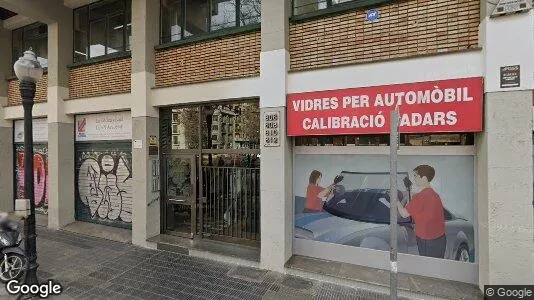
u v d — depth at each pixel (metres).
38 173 8.89
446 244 4.49
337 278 4.64
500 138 3.75
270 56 5.13
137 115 6.48
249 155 5.94
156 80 6.61
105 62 7.31
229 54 5.80
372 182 4.97
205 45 6.05
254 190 5.90
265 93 5.16
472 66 3.96
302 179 5.43
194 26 6.42
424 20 4.39
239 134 6.04
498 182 3.78
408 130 4.21
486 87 3.81
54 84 7.74
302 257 5.35
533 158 3.74
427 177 4.60
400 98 4.28
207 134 6.35
